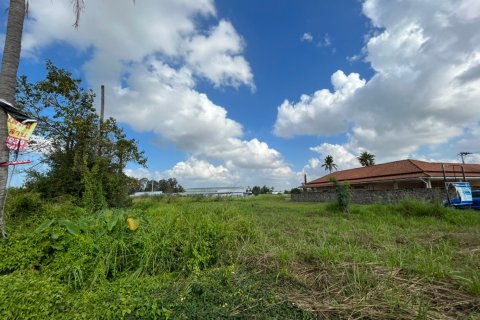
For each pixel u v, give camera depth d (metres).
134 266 3.92
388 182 23.89
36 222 4.87
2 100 4.17
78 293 3.03
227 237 4.75
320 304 2.76
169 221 4.99
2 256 3.38
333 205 13.12
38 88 12.80
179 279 3.53
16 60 4.52
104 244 3.84
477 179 22.64
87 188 8.75
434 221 8.71
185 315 2.53
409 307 2.63
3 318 2.29
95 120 14.48
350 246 4.75
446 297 2.87
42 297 2.53
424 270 3.45
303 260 4.14
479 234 6.34
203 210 8.28
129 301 2.66
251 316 2.52
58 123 13.40
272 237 6.04
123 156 15.43
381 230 7.17
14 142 4.26
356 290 3.00
